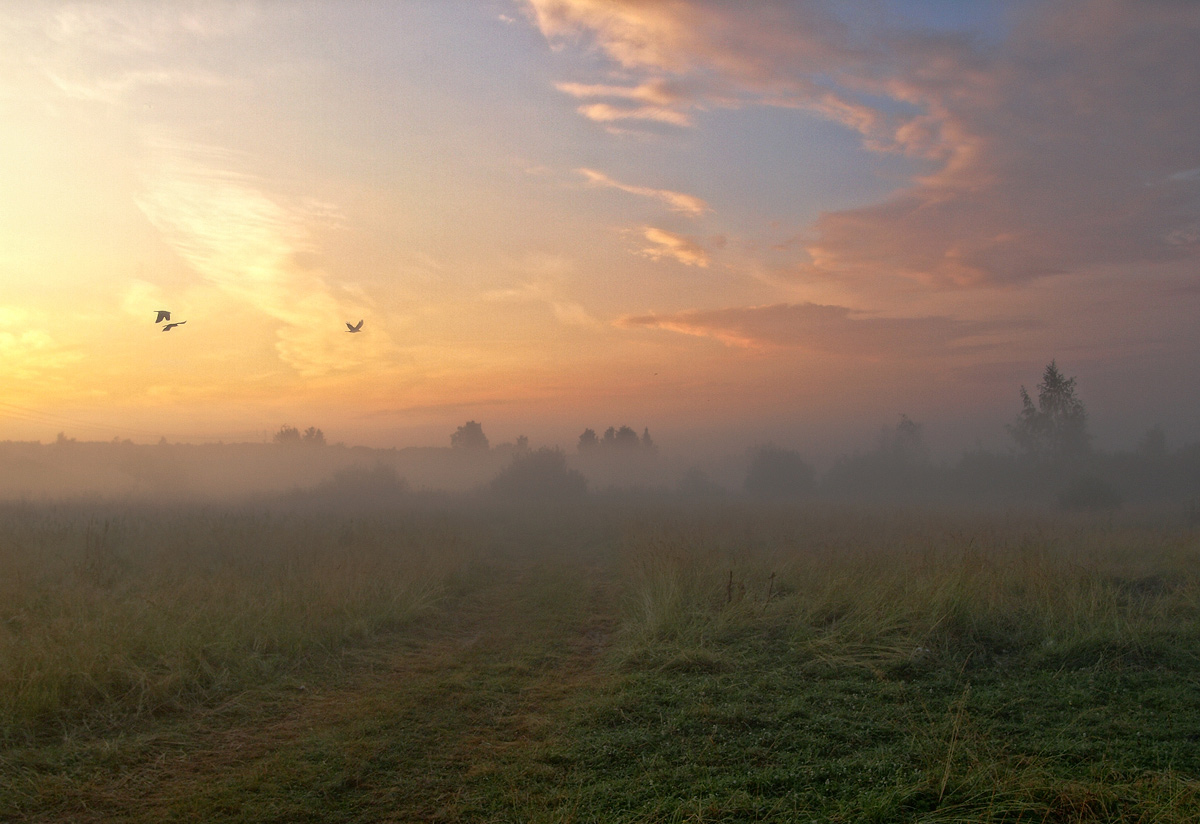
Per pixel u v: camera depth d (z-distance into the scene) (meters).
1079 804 3.83
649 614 8.68
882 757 4.57
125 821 3.87
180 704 5.71
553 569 15.12
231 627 7.37
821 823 3.72
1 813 3.89
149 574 10.47
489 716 5.73
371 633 8.41
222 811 4.01
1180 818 3.58
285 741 5.12
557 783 4.39
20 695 5.15
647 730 5.25
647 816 3.84
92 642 6.30
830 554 12.45
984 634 7.67
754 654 7.40
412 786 4.37
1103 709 5.44
